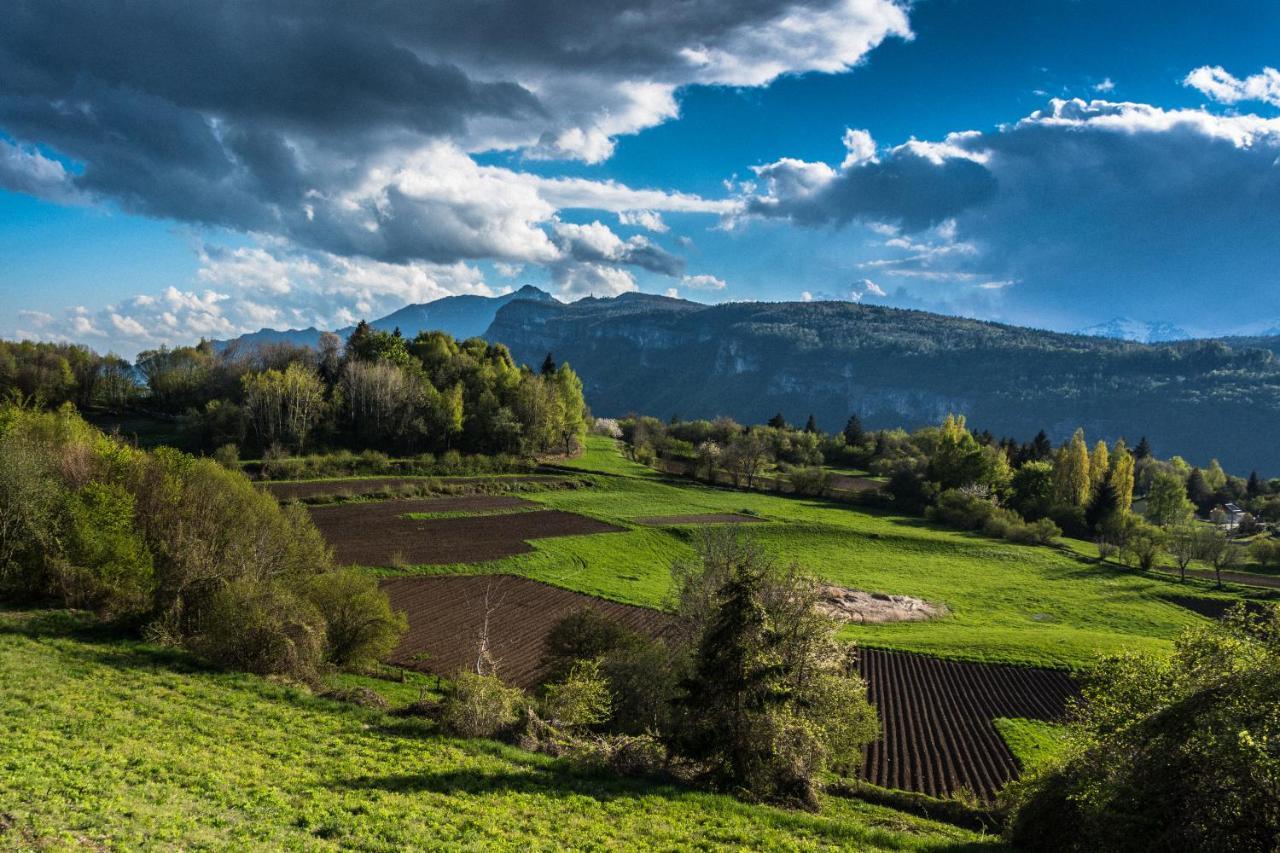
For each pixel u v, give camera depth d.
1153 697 24.31
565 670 38.91
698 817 22.94
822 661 31.73
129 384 146.12
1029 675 56.28
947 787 37.28
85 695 26.66
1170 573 107.00
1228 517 158.62
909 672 56.03
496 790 23.05
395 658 47.81
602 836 20.48
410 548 79.12
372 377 130.88
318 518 89.19
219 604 34.59
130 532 41.41
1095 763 23.45
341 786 21.84
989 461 152.50
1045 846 23.92
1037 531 121.56
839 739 31.75
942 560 104.31
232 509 47.31
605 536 93.69
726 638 26.42
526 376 157.62
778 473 171.25
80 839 14.88
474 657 49.09
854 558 100.38
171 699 27.86
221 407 118.56
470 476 120.62
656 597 69.62
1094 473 153.62
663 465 164.50
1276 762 18.42
